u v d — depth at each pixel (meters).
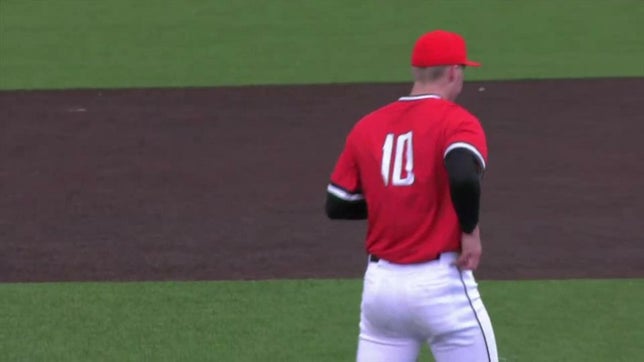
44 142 54.34
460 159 21.06
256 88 65.31
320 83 66.25
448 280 21.75
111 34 81.69
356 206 22.97
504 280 36.59
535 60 71.31
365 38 79.12
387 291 22.00
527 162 49.62
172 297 35.59
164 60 73.94
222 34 81.31
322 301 35.06
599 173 47.91
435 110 21.77
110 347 32.06
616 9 85.94
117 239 41.12
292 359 31.02
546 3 88.38
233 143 53.75
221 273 37.59
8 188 47.47
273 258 38.88
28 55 75.69
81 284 36.88
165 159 51.44
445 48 22.16
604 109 58.28
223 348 31.86
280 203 44.94
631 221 41.94
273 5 89.94
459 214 21.33
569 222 41.94
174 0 92.69
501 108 59.06
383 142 22.06
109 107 61.16
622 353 31.12
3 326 33.59
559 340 32.03
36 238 41.41
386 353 22.59
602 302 34.69
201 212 44.00
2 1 92.88
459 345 22.03
